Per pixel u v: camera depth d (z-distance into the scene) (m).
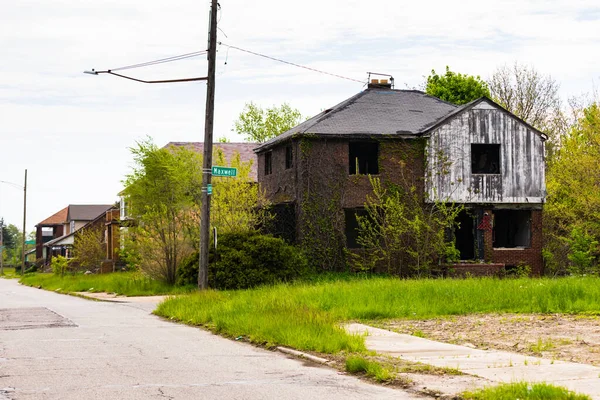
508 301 20.59
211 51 24.59
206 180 24.73
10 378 10.61
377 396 9.21
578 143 40.09
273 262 31.55
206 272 24.81
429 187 37.62
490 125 38.34
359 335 14.03
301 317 15.77
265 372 11.18
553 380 9.82
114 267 57.16
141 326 18.64
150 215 34.56
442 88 59.41
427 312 19.23
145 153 35.81
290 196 38.25
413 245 37.12
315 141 37.12
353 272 36.59
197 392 9.50
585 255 36.53
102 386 9.95
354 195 37.31
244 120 73.38
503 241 41.00
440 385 9.65
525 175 38.56
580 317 17.94
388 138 37.34
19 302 29.59
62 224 112.69
